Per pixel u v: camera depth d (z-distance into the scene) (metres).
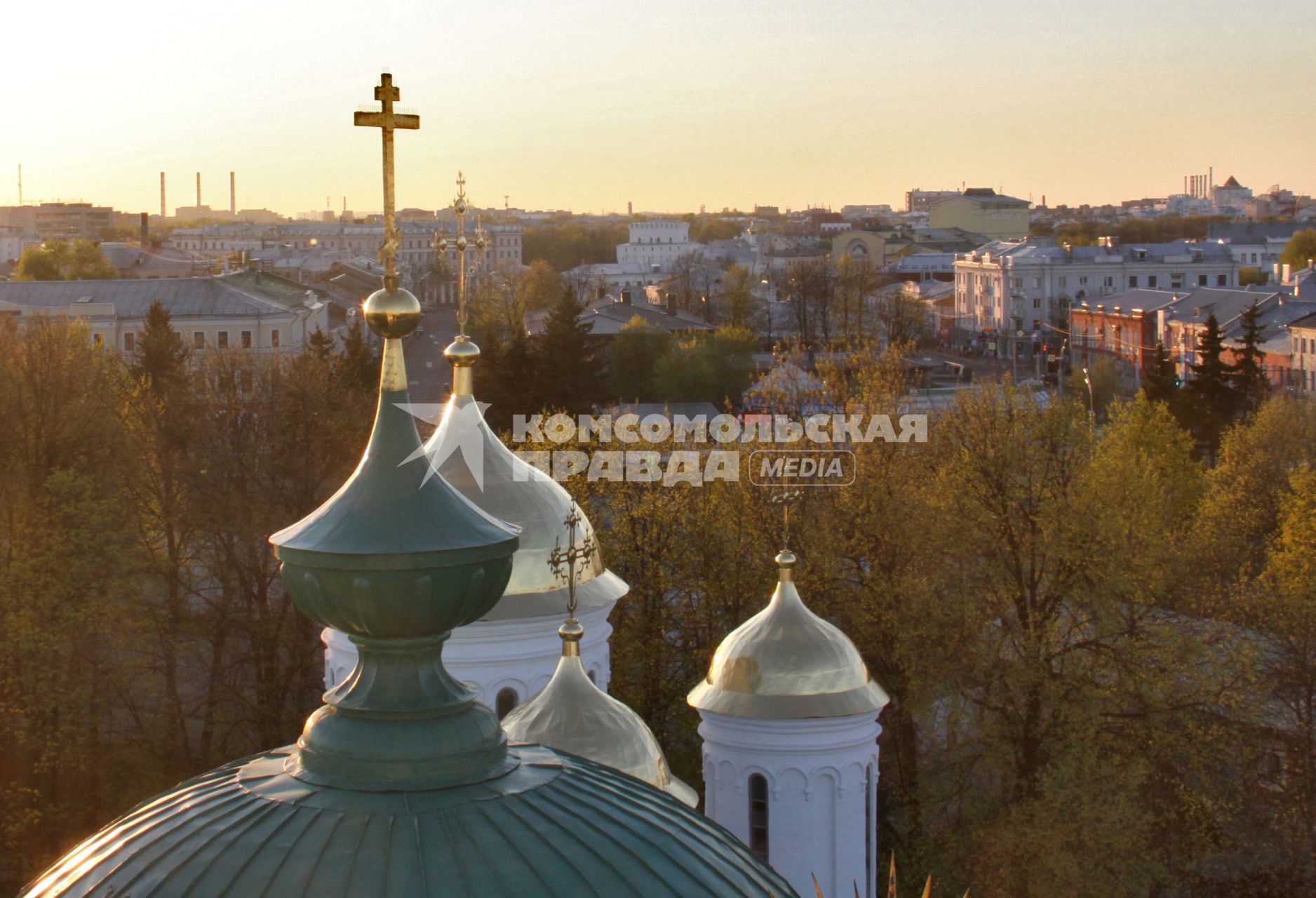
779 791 30.70
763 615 31.75
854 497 49.38
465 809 10.30
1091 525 44.84
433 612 10.55
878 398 53.91
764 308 175.12
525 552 31.36
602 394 107.12
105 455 55.44
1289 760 45.41
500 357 105.12
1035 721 44.78
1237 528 63.56
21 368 55.69
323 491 60.72
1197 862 44.03
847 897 31.11
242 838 10.03
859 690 30.89
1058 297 181.38
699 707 31.05
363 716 10.67
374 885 9.59
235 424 58.72
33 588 48.16
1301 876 43.44
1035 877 40.56
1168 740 43.06
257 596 54.19
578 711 25.94
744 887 10.66
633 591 50.56
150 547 53.53
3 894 46.47
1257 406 98.44
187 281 120.81
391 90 11.26
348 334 137.75
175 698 51.62
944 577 46.81
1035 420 48.50
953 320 194.75
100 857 10.32
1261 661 46.16
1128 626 45.66
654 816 10.99
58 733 47.22
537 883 9.83
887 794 49.44
